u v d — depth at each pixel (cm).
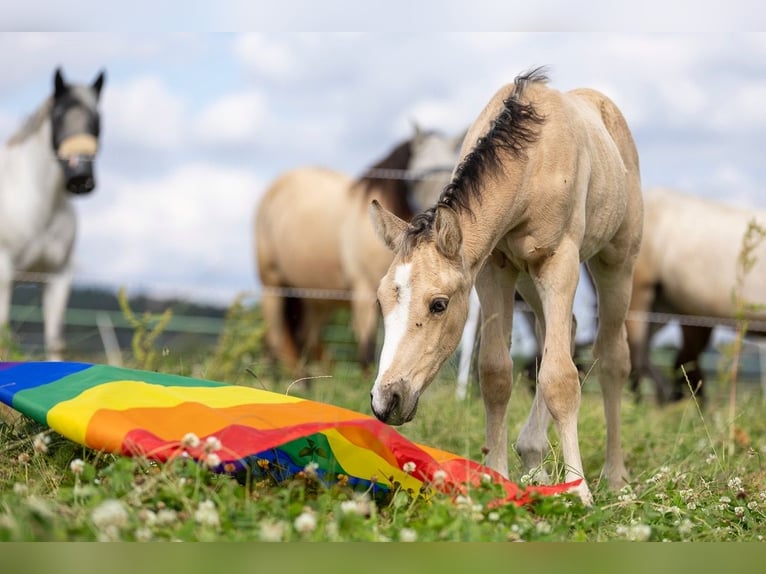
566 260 449
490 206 431
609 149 499
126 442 342
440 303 397
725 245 966
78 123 858
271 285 1150
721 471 490
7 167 865
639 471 531
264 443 339
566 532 342
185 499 313
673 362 1059
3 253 862
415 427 564
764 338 984
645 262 987
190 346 845
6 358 652
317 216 1071
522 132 442
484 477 355
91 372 418
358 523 308
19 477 375
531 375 810
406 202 1004
